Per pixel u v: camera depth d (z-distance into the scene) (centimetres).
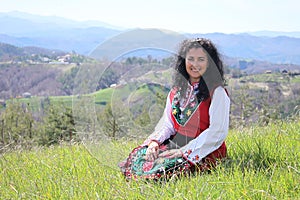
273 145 508
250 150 500
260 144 503
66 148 739
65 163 559
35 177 489
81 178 447
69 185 418
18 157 647
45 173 509
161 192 365
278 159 452
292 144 517
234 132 706
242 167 436
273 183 362
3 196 423
